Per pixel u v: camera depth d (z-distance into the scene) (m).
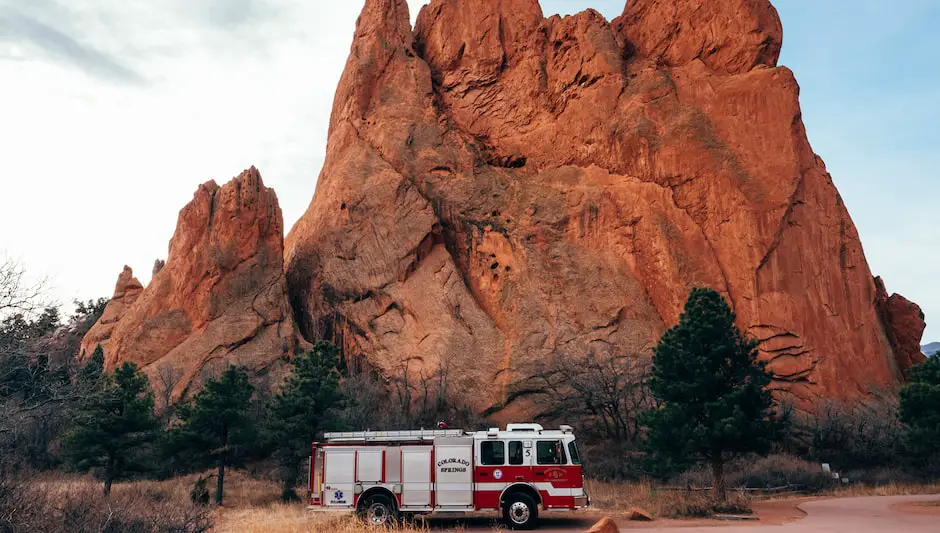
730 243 62.12
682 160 66.44
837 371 56.56
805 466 40.56
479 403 56.78
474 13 85.75
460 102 82.31
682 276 61.69
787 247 61.09
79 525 12.33
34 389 14.84
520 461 19.83
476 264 67.81
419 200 71.06
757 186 63.34
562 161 73.50
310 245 70.69
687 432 25.92
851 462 45.06
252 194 68.44
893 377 60.50
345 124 79.88
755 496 33.19
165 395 54.38
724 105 68.25
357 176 73.12
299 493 33.00
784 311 58.44
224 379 34.12
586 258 65.00
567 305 62.00
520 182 73.25
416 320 62.91
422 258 68.06
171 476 40.03
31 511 12.08
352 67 84.06
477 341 60.69
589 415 52.38
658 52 77.19
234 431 33.34
